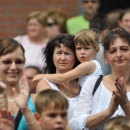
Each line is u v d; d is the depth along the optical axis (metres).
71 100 11.70
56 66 11.95
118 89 10.34
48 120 9.67
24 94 9.95
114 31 11.19
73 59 11.91
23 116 10.38
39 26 18.30
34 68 15.86
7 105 10.56
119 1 21.70
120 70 10.99
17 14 20.69
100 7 21.67
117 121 9.70
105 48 11.13
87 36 11.92
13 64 10.90
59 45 11.86
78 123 10.88
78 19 19.19
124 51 10.98
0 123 9.78
